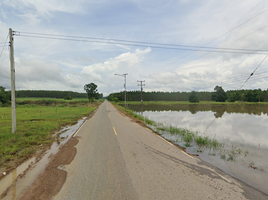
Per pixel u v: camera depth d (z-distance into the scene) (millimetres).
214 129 13562
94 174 4359
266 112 31719
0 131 10172
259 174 4551
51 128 11383
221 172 4633
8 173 4559
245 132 12305
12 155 5984
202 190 3584
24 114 22188
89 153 6215
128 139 8539
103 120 17031
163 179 4086
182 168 4832
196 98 85188
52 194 3420
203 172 4582
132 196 3305
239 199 3273
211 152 6680
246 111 34438
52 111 27844
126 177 4176
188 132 10492
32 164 5223
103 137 9008
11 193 3506
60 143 7930
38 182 3977
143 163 5176
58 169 4738
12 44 9773
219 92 82375
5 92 50031
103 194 3381
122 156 5840
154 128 12461
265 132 12383
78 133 10305
